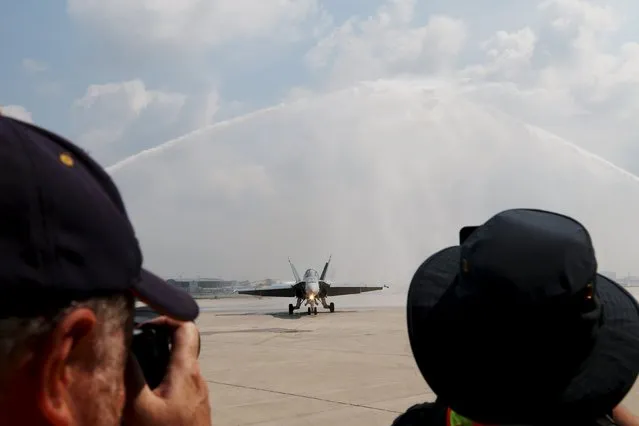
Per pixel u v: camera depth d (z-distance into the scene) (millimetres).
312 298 37250
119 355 1133
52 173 1022
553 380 1324
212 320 34062
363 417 8031
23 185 984
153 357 1506
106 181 1175
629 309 1465
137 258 1163
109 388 1098
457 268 1537
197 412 1403
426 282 1525
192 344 1499
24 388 987
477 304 1325
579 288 1268
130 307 1205
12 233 974
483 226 1461
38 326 986
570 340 1301
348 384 10711
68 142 1146
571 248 1299
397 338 20078
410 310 1487
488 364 1337
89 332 1034
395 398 9352
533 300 1264
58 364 1004
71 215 1024
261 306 71812
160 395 1376
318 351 16328
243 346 18172
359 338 20297
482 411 1389
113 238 1087
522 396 1341
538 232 1330
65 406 1020
